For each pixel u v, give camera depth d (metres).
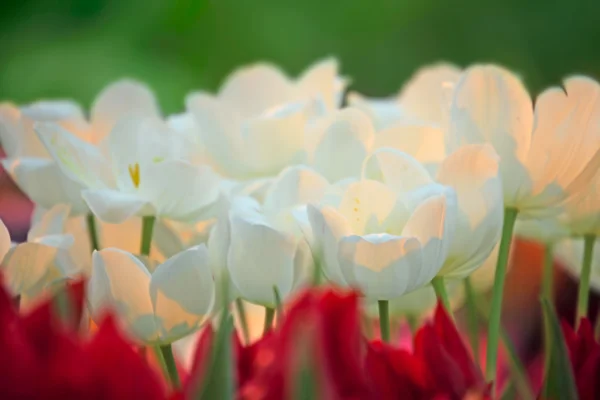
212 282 1.17
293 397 1.01
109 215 1.21
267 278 1.19
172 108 3.80
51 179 1.25
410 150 1.25
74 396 1.02
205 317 1.18
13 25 3.99
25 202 2.36
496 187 1.19
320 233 1.16
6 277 1.18
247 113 1.41
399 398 1.10
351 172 1.27
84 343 1.05
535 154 1.21
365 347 1.12
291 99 1.40
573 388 1.12
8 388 1.02
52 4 4.01
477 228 1.19
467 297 1.28
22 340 1.03
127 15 4.02
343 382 1.06
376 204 1.18
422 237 1.16
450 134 1.23
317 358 1.01
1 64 3.93
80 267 1.25
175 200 1.23
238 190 1.27
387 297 1.16
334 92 1.39
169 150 1.25
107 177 1.25
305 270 1.21
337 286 1.17
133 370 1.03
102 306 1.17
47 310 1.05
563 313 1.69
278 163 1.31
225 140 1.30
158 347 1.19
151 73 3.85
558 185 1.21
